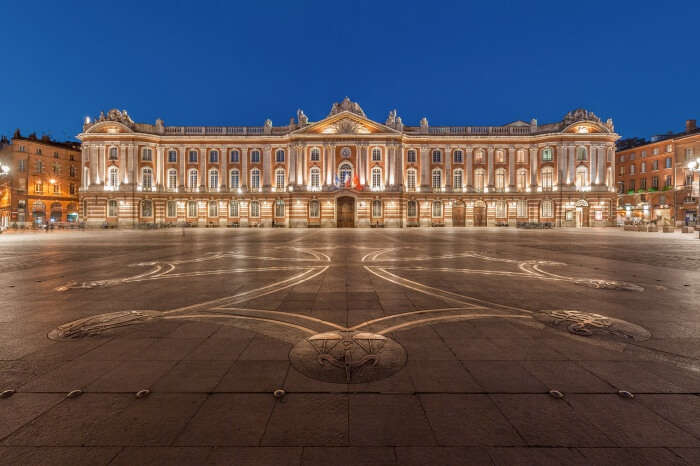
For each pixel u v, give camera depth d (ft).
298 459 8.98
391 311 22.02
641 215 216.13
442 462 8.86
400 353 15.43
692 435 9.83
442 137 192.95
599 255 53.83
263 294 26.73
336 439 9.73
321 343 16.60
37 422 10.44
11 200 205.67
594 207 185.16
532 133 192.65
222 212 195.11
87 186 185.37
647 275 35.22
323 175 187.73
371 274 35.96
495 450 9.29
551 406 11.27
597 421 10.48
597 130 186.39
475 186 195.62
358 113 189.06
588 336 17.54
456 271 37.91
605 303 23.95
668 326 19.01
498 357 15.02
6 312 21.80
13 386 12.49
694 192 106.63
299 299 25.14
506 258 49.93
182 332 18.16
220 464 8.81
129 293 27.12
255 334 17.85
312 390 12.26
